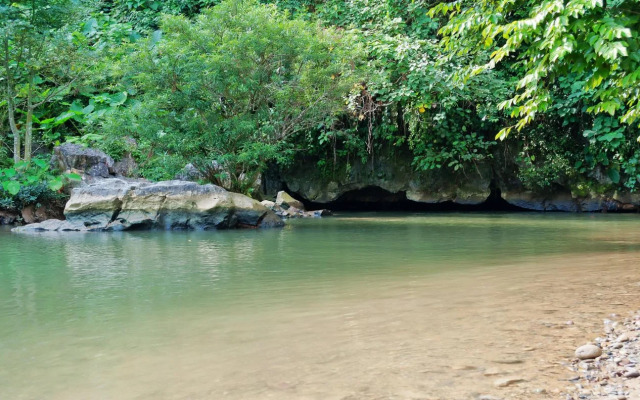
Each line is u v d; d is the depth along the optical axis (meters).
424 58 13.41
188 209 9.79
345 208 16.48
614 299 3.80
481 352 2.71
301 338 3.02
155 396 2.24
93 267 5.63
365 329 3.16
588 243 7.34
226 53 10.62
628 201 13.81
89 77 13.45
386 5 14.91
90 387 2.35
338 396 2.20
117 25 16.86
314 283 4.66
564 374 2.40
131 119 11.26
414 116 14.23
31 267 5.65
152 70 10.88
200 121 10.81
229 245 7.50
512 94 13.50
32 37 11.91
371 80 13.55
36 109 15.62
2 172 11.39
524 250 6.68
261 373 2.48
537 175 14.40
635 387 2.24
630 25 4.46
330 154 15.81
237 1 11.16
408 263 5.73
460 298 3.93
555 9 4.12
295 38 11.06
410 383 2.32
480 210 15.34
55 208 11.77
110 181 10.41
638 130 13.25
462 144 14.42
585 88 4.86
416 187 15.28
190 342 2.98
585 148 14.07
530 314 3.43
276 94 11.13
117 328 3.29
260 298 4.08
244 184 11.80
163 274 5.19
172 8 18.02
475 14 5.38
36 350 2.88
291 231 9.47
